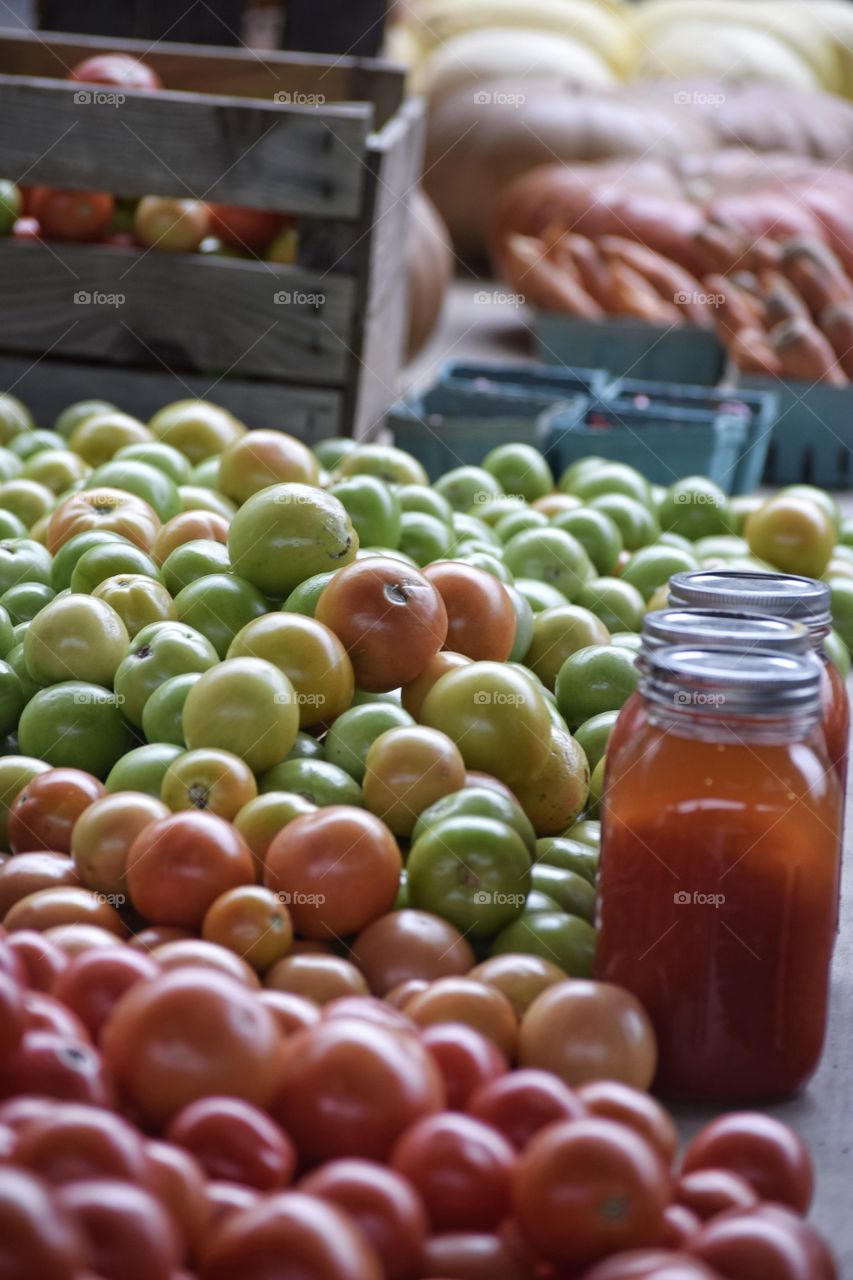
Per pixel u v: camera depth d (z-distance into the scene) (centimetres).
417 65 697
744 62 704
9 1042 92
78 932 118
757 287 387
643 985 120
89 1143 82
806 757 119
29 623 166
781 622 126
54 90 261
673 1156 99
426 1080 96
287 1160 92
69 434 248
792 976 120
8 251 271
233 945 119
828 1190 113
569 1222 86
